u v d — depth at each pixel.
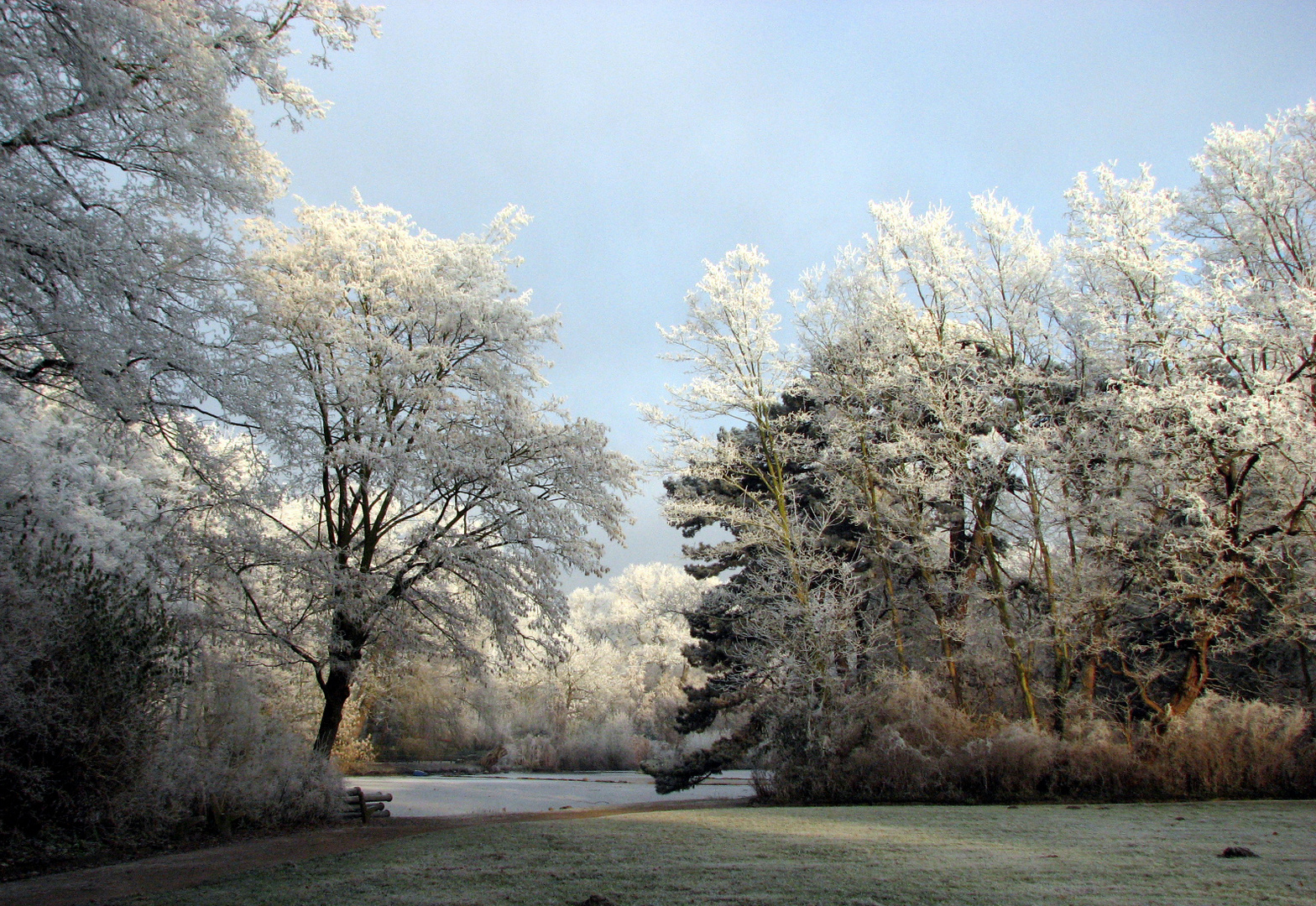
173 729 12.89
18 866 9.50
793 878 6.37
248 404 14.08
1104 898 5.23
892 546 21.67
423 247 22.52
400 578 19.47
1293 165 19.17
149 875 8.68
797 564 20.88
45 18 10.20
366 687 32.78
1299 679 20.86
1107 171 19.41
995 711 19.17
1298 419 16.41
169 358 12.22
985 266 21.34
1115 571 18.95
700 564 26.19
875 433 21.95
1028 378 20.27
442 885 6.45
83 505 17.81
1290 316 17.41
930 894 5.52
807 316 22.42
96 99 10.65
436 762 46.06
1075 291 20.97
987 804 15.66
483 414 20.80
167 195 12.88
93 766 10.73
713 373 21.95
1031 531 20.05
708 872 6.79
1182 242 18.50
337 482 20.41
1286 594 18.23
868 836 9.79
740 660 23.16
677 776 22.06
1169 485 18.47
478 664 20.17
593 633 75.56
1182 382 17.34
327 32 14.65
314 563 17.62
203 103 12.49
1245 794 15.59
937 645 23.86
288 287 19.97
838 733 18.05
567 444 21.66
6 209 9.52
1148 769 16.00
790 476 22.69
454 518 20.11
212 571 17.27
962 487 20.22
